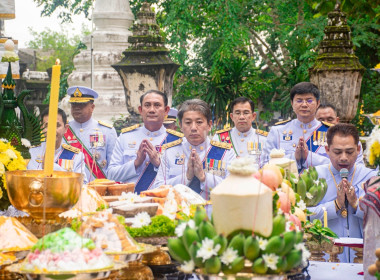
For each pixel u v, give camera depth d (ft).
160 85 34.78
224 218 6.53
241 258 6.33
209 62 63.46
